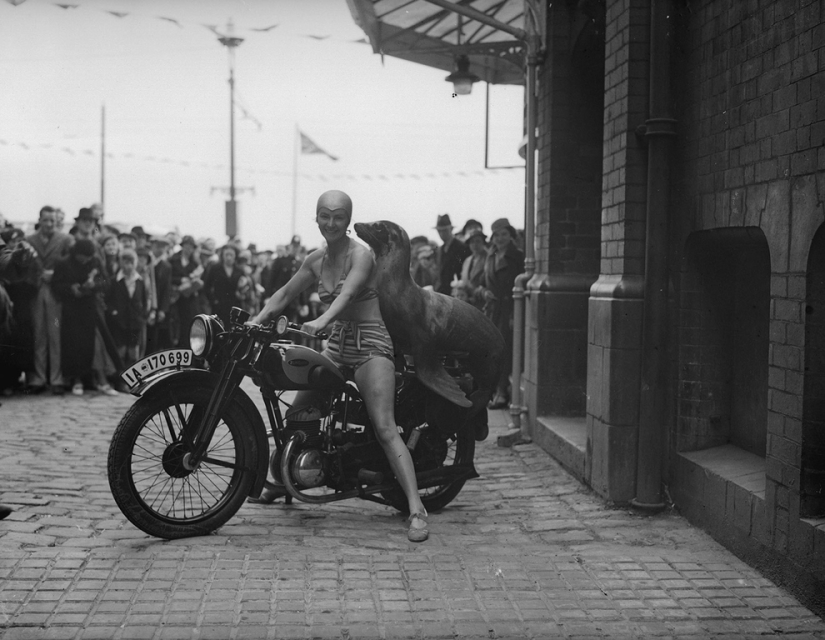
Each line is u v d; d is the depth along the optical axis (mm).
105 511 5469
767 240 4547
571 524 5457
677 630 3861
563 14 7895
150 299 12109
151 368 4895
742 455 5344
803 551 4164
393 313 5445
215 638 3662
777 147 4488
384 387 5301
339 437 5359
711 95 5207
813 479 4172
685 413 5609
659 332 5668
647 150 5773
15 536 4836
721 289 5598
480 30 10266
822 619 3994
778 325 4387
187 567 4441
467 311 5785
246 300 13664
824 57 4113
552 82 7969
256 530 5133
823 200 4062
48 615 3826
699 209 5336
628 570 4582
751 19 4781
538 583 4383
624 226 5809
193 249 13750
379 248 5441
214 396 4965
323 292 5387
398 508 5605
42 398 10469
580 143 7992
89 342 10781
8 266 10625
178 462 4953
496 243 10438
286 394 9906
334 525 5316
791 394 4262
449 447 6305
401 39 10422
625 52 5797
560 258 8039
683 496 5547
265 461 5156
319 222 5219
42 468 6574
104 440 7785
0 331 10539
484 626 3855
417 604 4078
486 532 5320
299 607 3994
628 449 5785
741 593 4281
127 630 3709
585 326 7965
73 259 10719
